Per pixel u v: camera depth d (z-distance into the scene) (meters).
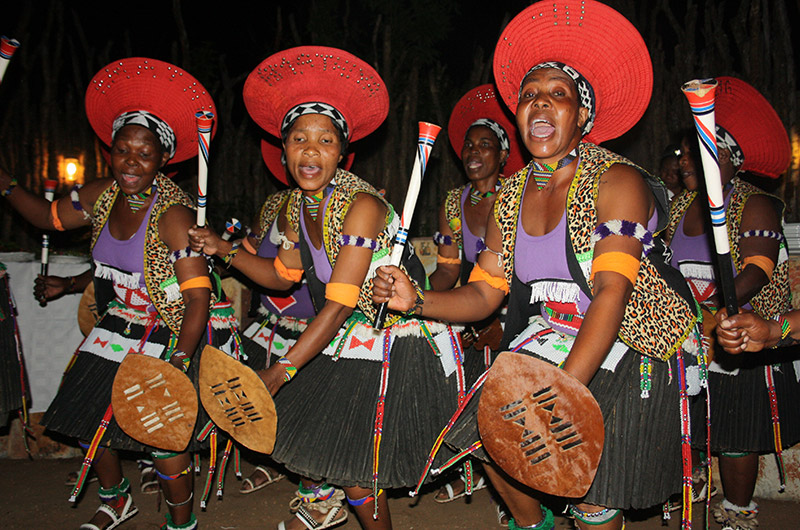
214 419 2.57
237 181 5.52
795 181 4.38
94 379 3.03
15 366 3.46
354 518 3.52
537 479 2.08
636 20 5.10
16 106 5.18
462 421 2.51
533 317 2.65
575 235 2.24
